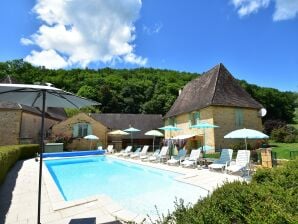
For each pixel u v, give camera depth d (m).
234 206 3.30
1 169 10.11
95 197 8.04
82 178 15.98
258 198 3.55
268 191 3.72
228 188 4.00
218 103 23.45
